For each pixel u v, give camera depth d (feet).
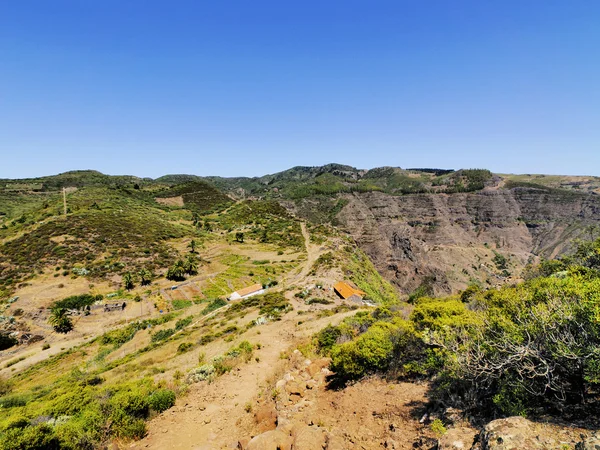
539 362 20.25
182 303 204.54
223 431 33.40
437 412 23.52
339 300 173.47
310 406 33.42
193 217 475.72
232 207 561.02
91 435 31.73
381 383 34.27
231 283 239.91
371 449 22.21
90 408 37.55
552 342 19.61
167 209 505.66
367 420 26.68
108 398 39.93
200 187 650.02
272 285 232.73
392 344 36.52
